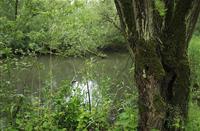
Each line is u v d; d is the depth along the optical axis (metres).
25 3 6.79
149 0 4.46
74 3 7.36
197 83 8.75
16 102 6.41
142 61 4.59
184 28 4.77
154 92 4.62
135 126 5.08
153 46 4.57
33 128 5.85
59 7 7.36
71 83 7.12
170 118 4.85
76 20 7.88
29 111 6.36
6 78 6.63
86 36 8.12
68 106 6.25
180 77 4.87
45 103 6.48
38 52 7.72
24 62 6.95
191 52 10.48
